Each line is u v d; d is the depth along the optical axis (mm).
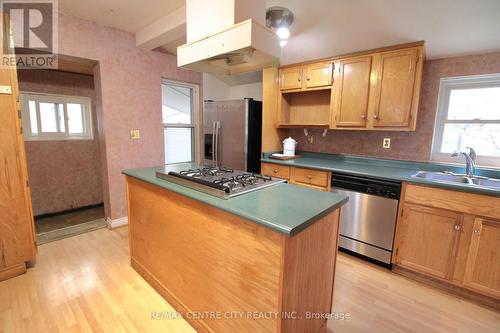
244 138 3400
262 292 1206
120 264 2318
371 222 2320
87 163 3789
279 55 1543
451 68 2326
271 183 1720
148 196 1935
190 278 1625
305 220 1097
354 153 2988
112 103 2848
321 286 1468
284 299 1146
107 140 2873
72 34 2477
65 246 2621
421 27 2066
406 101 2305
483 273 1817
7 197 1993
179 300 1742
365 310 1786
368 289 2014
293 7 2123
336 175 2520
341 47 2566
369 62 2473
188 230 1591
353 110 2633
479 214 1789
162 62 3246
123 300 1855
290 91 3125
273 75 3207
